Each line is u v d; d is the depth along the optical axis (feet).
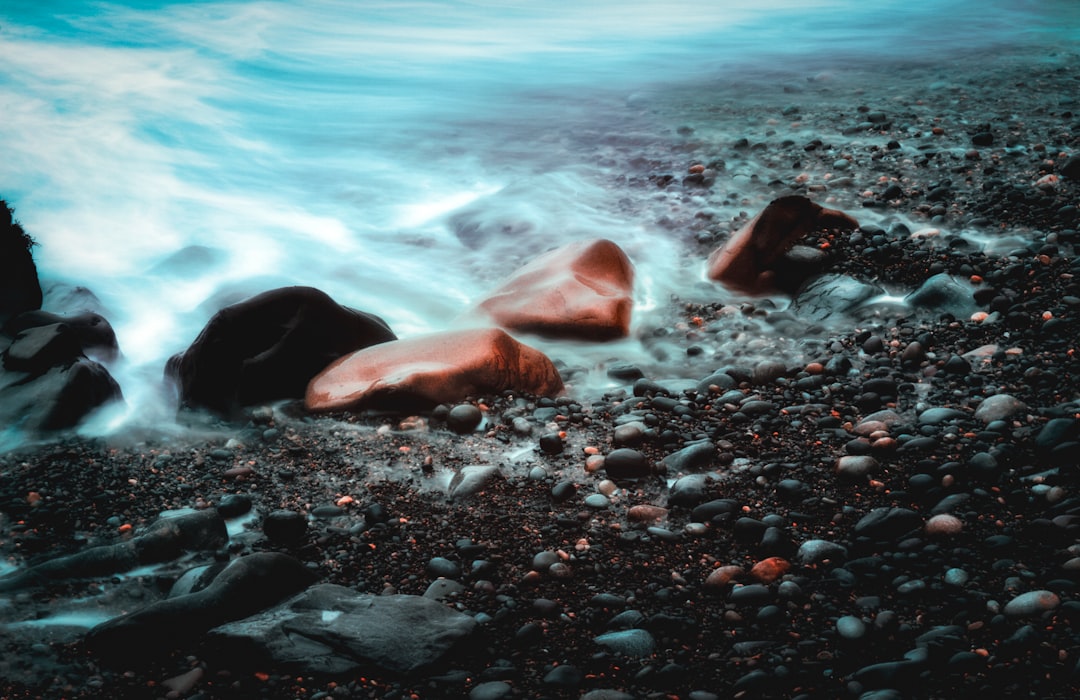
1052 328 13.74
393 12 37.40
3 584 10.58
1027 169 17.99
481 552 11.13
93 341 14.85
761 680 9.54
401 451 12.76
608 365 14.65
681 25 34.94
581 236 18.16
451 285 17.35
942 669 9.48
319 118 25.81
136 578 10.83
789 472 11.97
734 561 10.90
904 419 12.68
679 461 12.23
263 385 13.67
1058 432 11.69
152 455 12.81
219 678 9.68
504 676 9.73
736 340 14.83
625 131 22.91
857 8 36.40
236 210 20.15
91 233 18.99
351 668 9.70
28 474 12.35
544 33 34.37
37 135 23.40
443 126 24.86
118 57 30.12
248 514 11.80
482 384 13.58
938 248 15.88
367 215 19.94
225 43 32.42
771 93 25.00
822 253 15.93
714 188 19.06
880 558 10.65
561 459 12.51
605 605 10.41
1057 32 29.99
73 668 9.78
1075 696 9.16
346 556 11.14
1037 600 9.88
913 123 20.92
